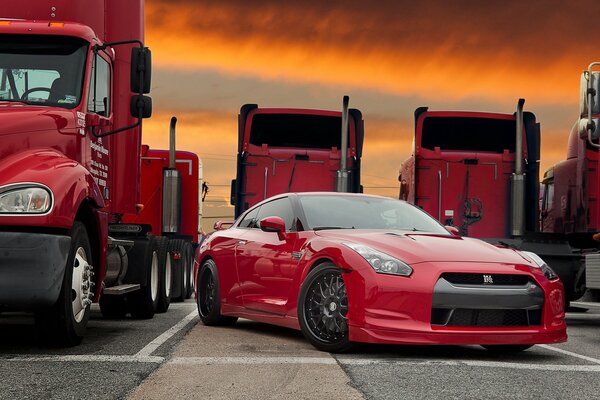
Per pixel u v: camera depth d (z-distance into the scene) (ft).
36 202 21.15
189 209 62.54
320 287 23.76
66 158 23.52
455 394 16.53
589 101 30.71
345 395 16.16
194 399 15.58
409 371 19.38
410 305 21.75
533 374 19.49
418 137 46.34
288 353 22.65
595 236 35.45
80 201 22.43
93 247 25.73
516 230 45.09
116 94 32.86
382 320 21.83
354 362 20.81
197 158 62.64
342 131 46.91
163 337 26.76
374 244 23.30
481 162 46.26
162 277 38.50
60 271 21.21
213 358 21.27
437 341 21.53
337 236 24.59
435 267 22.08
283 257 26.13
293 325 25.14
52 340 22.95
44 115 24.13
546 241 38.55
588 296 37.96
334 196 28.58
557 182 44.11
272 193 48.39
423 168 46.39
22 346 23.70
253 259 28.14
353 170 48.62
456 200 46.19
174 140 58.54
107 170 29.86
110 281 32.27
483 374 19.17
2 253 20.74
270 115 48.85
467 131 47.24
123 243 31.86
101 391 16.21
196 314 38.78
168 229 58.03
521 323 22.59
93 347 23.61
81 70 26.35
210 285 31.86
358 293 22.20
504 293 22.16
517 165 45.16
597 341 28.53
